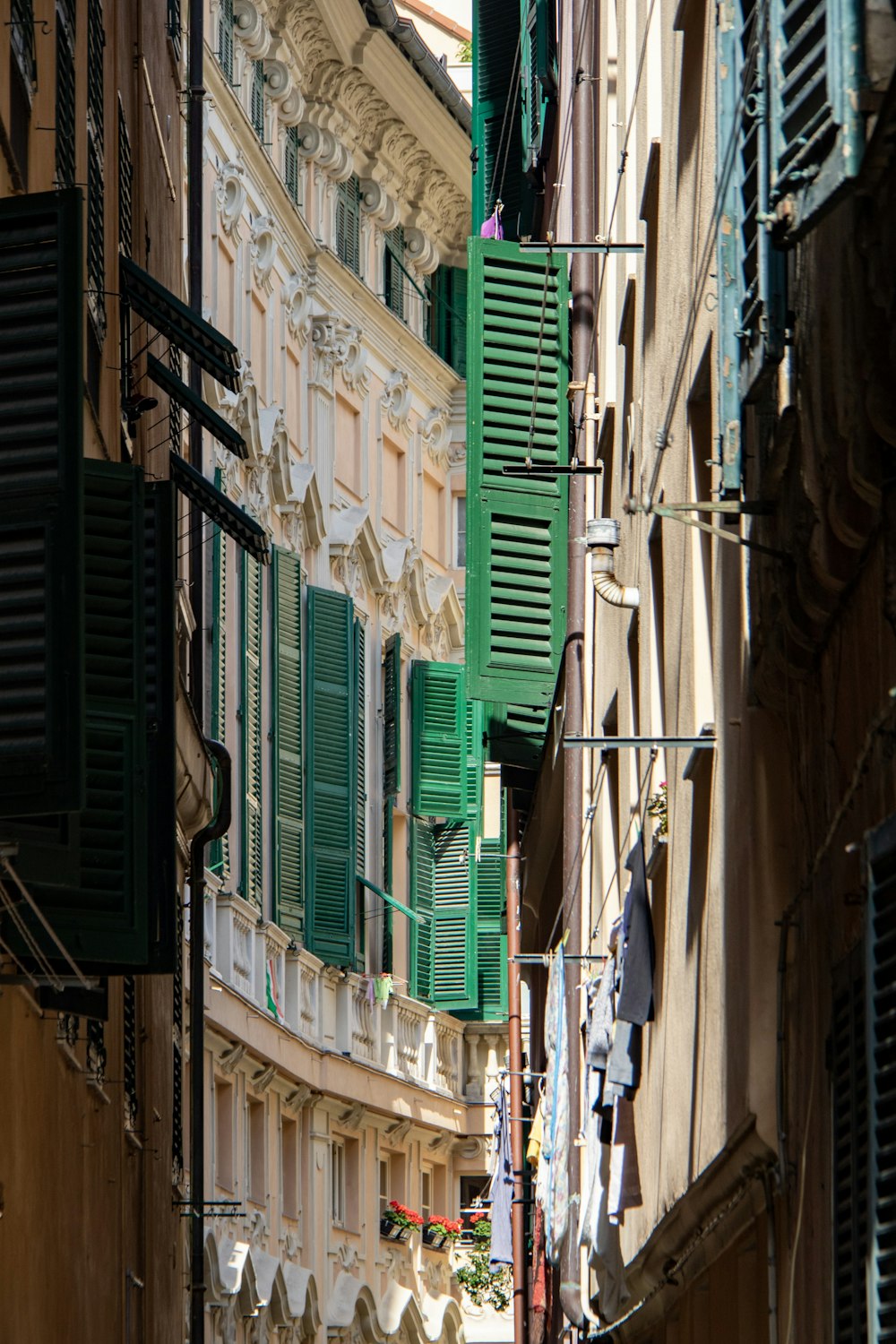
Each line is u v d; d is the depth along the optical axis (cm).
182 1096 3759
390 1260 6219
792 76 1002
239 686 5038
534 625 3219
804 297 1206
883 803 1149
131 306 2673
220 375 2695
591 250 2367
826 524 1208
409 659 6544
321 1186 5666
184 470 2884
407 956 6450
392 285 6562
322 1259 5641
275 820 5384
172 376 2820
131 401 2780
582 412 3206
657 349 2292
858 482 1095
